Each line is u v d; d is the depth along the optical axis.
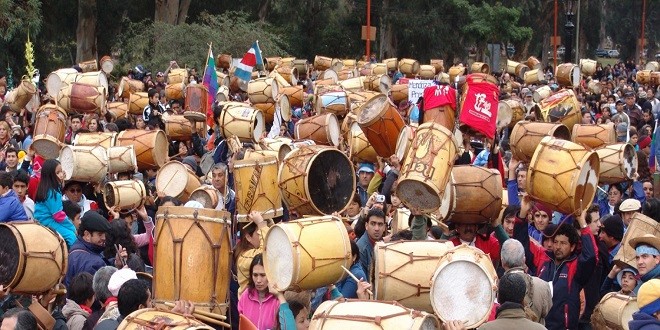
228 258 9.69
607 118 28.66
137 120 26.17
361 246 11.64
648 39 124.12
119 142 18.91
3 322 8.62
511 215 13.00
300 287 9.77
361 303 8.27
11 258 9.55
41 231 9.73
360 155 17.73
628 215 14.23
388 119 15.02
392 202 14.27
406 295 9.55
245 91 31.06
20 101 25.91
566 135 16.00
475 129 13.62
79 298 10.68
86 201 16.31
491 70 52.91
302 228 9.84
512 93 37.59
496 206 12.12
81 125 22.47
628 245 11.82
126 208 15.05
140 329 8.23
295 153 12.80
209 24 53.62
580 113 21.52
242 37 50.84
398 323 7.96
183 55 49.19
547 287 10.43
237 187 13.68
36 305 9.52
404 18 70.81
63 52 64.00
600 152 16.17
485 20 71.81
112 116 25.75
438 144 11.06
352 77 35.22
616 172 16.08
